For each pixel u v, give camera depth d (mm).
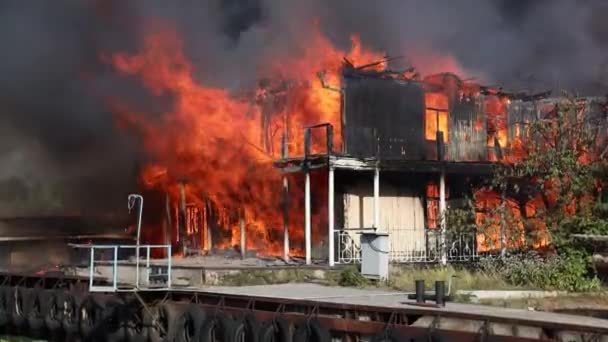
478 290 17391
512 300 16312
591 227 19750
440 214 23328
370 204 23734
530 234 21016
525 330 11531
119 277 20297
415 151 23797
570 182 20578
